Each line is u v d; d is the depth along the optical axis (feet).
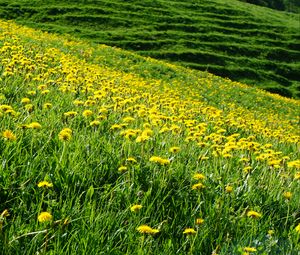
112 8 200.54
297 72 189.98
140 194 15.44
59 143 18.01
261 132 42.19
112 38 168.45
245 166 21.67
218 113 40.93
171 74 102.32
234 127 40.73
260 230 15.52
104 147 18.81
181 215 15.29
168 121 29.32
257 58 192.65
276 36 222.48
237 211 16.34
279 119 82.28
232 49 191.62
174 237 14.30
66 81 34.83
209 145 24.59
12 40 63.10
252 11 260.62
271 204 18.21
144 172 17.46
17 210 13.15
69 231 12.61
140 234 13.52
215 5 243.60
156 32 185.37
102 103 30.37
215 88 102.22
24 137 17.54
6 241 11.14
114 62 93.45
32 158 16.06
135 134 20.13
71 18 178.19
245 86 121.80
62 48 82.64
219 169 20.92
